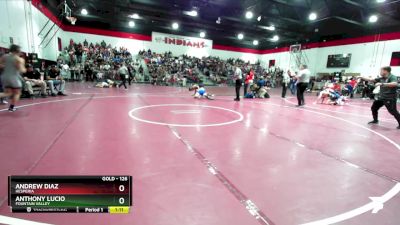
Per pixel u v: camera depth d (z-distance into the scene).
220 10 17.08
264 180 2.54
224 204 2.04
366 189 2.44
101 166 2.67
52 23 15.35
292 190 2.34
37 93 8.75
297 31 20.34
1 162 2.69
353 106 10.09
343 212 2.00
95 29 21.23
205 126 4.88
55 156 2.91
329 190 2.38
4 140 3.46
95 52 20.08
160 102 8.26
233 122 5.41
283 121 5.87
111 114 5.61
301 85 8.88
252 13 14.85
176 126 4.74
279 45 26.64
